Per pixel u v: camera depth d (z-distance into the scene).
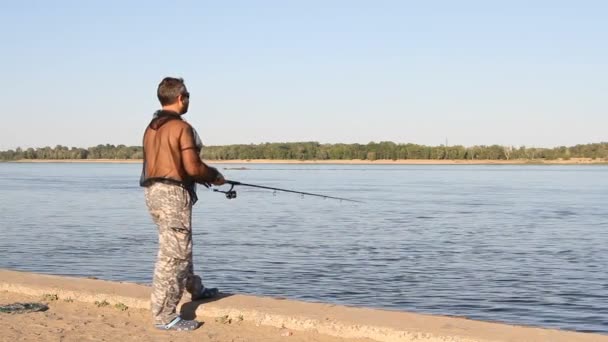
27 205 37.59
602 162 183.88
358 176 95.56
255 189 59.88
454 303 11.94
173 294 5.48
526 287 13.40
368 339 5.24
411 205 39.53
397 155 181.75
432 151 179.62
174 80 5.32
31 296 6.69
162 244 5.38
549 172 122.12
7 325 5.62
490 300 12.18
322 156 182.12
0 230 24.16
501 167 168.12
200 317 5.86
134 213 32.06
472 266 16.02
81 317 5.91
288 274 14.71
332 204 40.88
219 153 183.62
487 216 31.39
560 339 4.93
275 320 5.59
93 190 53.91
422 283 13.74
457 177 94.94
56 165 189.38
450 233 23.73
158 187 5.29
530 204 40.47
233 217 30.69
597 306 11.69
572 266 16.09
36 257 17.34
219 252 18.23
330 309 5.78
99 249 18.86
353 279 14.13
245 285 13.42
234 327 5.58
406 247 19.62
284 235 22.75
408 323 5.32
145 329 5.53
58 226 25.69
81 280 7.07
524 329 5.19
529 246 20.03
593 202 42.41
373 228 25.52
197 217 30.61
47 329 5.52
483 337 4.95
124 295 6.33
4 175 96.50
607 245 20.30
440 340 5.01
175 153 5.26
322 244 20.20
